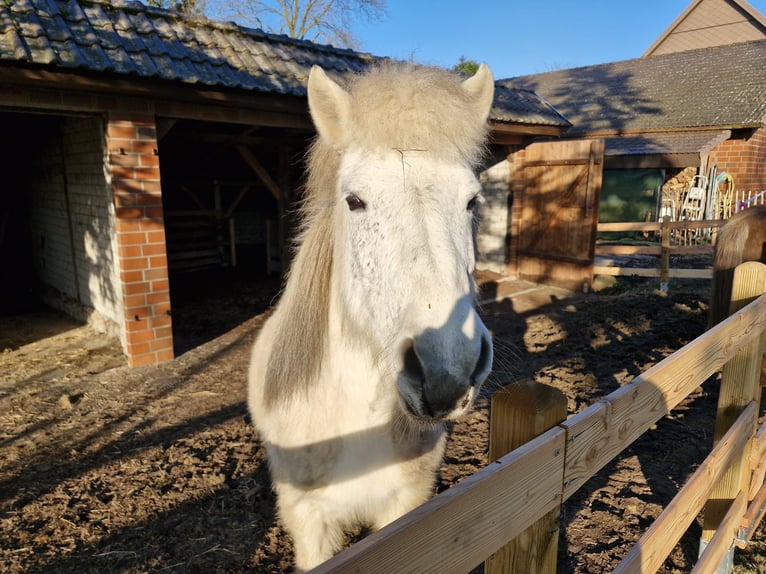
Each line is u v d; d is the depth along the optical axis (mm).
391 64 1705
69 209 6152
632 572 1323
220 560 2447
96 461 3273
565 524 2688
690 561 2453
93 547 2510
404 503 1957
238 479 3094
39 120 6047
